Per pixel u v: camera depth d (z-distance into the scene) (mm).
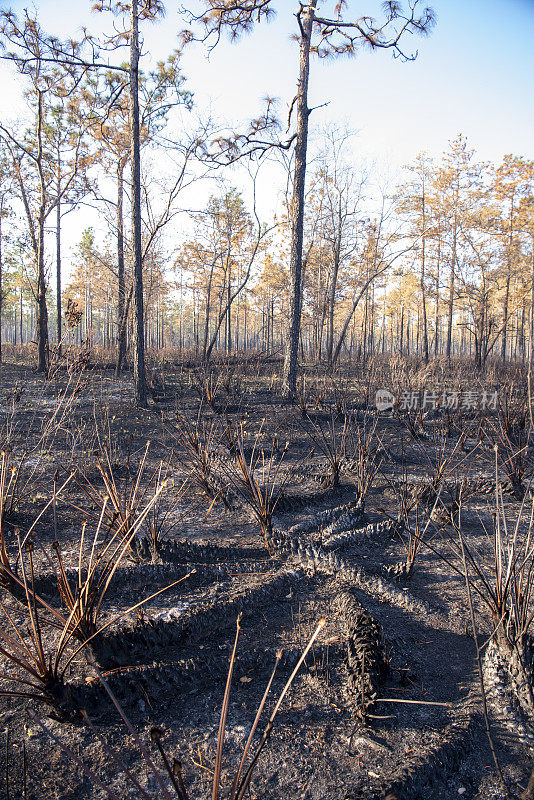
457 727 1818
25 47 9852
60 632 2367
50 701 1825
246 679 2104
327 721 1878
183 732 1810
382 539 3604
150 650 2211
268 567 3082
